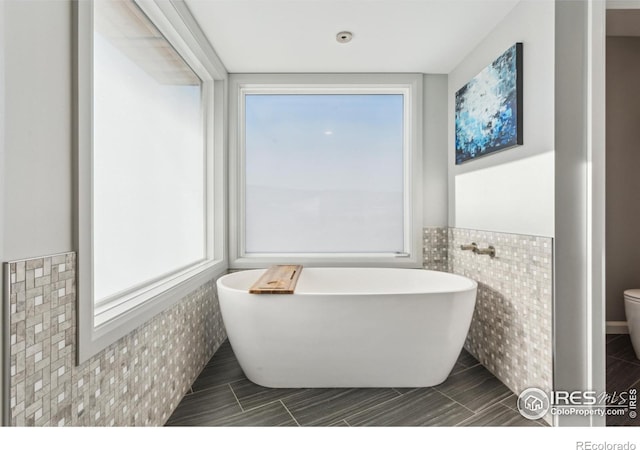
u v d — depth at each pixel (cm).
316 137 308
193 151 251
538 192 184
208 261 268
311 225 310
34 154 91
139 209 172
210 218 276
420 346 201
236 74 291
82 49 109
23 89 88
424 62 277
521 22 197
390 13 210
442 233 302
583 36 171
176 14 187
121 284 156
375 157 309
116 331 125
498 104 216
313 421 175
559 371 172
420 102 296
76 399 106
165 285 183
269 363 204
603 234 170
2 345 81
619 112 298
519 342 199
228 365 240
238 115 299
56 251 99
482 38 240
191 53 227
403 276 283
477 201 250
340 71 291
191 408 186
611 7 170
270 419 176
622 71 298
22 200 87
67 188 104
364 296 195
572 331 172
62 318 100
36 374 90
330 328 198
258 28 224
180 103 226
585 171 172
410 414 181
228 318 208
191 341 210
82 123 109
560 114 171
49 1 97
